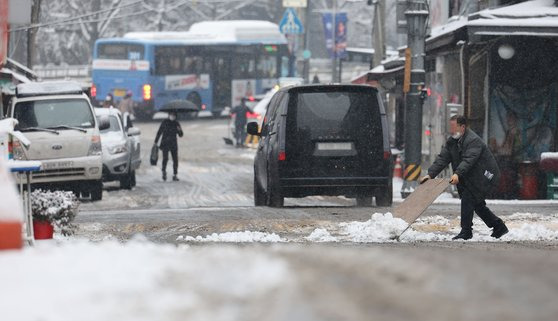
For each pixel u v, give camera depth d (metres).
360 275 12.10
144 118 157.62
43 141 58.38
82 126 59.41
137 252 13.62
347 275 12.06
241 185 74.50
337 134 44.59
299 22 167.75
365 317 9.82
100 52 154.25
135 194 66.75
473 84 62.00
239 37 163.88
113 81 153.88
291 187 44.44
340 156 44.59
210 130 146.12
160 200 61.69
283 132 44.41
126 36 155.12
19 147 57.88
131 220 39.62
